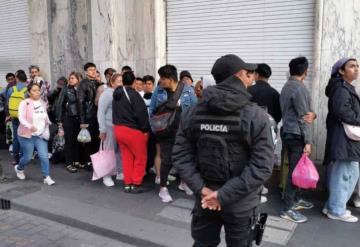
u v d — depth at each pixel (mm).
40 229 4457
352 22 4875
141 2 6902
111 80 5773
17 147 6812
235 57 2592
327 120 4395
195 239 2844
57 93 7270
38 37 8664
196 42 6602
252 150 2514
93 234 4332
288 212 4426
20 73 6754
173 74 4969
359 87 4809
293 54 5629
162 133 4887
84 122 6289
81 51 8055
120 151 5805
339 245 3828
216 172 2576
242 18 6035
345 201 4391
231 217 2629
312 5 5379
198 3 6469
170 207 4895
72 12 8039
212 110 2551
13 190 5605
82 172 6555
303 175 4164
